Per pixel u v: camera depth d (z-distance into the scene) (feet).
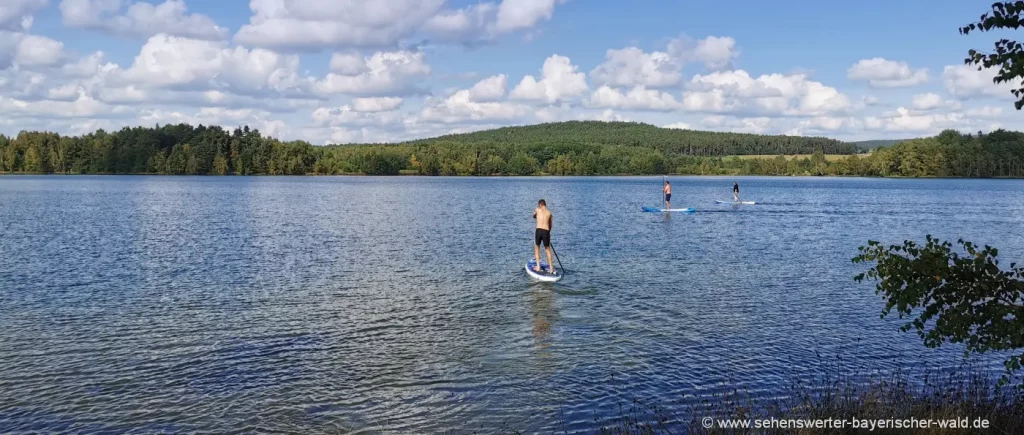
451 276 70.90
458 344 44.47
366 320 50.88
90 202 211.41
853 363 40.09
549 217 70.38
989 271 24.18
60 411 33.14
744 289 63.36
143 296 59.88
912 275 25.13
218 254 88.48
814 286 65.05
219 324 49.52
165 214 162.81
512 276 70.90
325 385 36.83
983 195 289.33
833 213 174.40
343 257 85.92
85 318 51.34
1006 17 22.35
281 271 74.23
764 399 34.53
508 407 33.99
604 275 71.56
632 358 41.37
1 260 82.12
